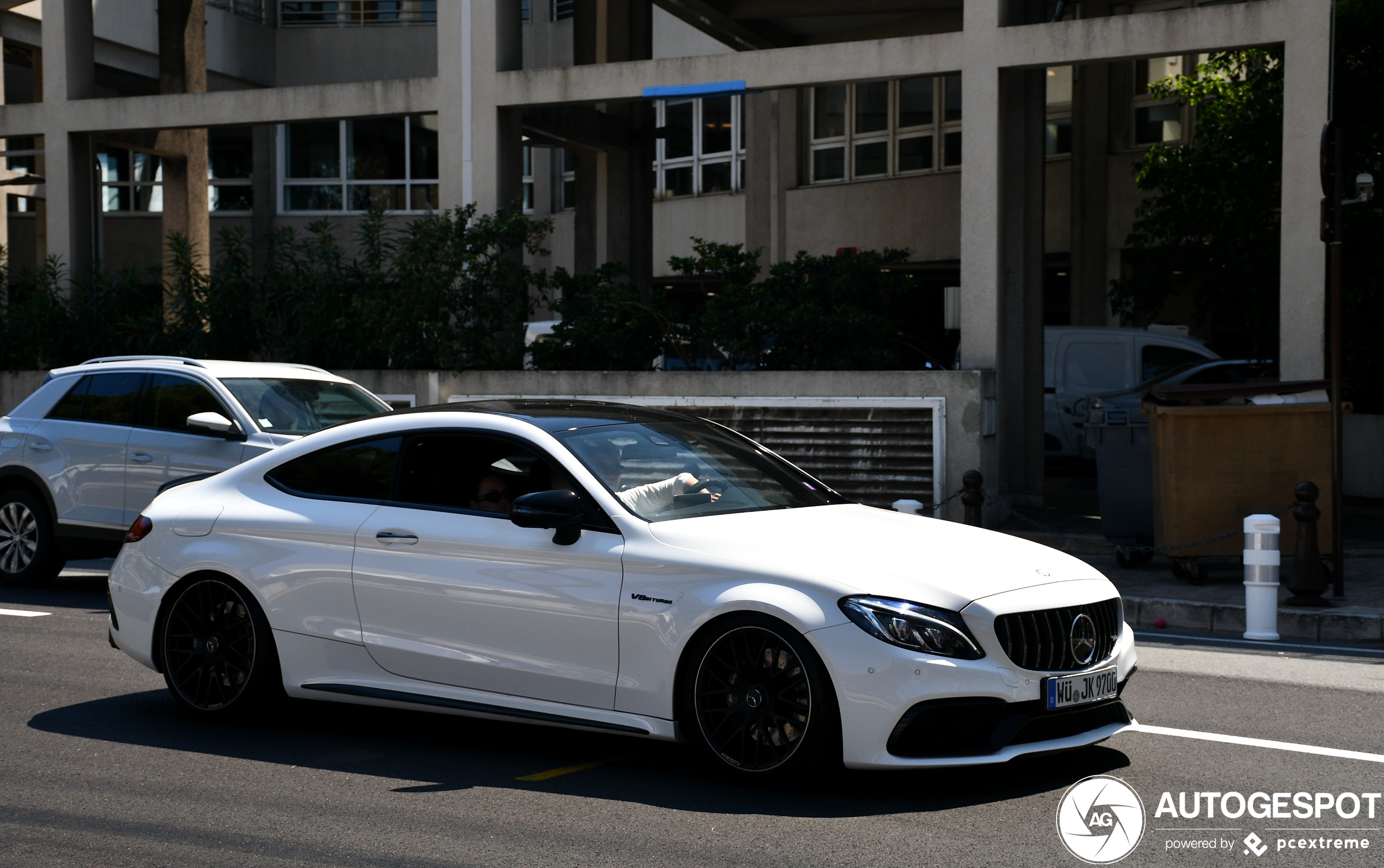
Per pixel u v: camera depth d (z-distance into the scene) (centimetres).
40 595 1091
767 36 2309
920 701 504
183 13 2202
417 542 609
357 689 618
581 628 567
